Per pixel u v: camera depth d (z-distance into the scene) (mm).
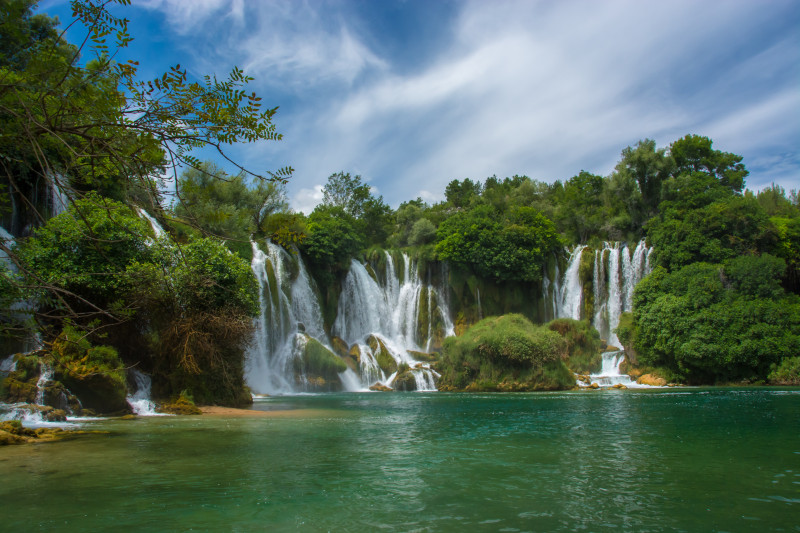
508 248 50531
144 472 8945
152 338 20953
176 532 5891
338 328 46469
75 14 5348
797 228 44562
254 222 40281
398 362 43969
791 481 8547
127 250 19234
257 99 5426
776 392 31125
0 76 5180
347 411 21531
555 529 6141
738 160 68062
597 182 75125
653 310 42375
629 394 31266
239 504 7086
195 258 20656
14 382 15867
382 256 52031
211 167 37812
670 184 56562
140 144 5418
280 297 39000
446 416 19375
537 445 12297
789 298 40719
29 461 9789
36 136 5598
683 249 45406
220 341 21969
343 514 6684
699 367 39875
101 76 5395
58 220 18953
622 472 9258
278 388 36688
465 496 7590
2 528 5938
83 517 6383
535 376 37406
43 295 7570
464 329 49969
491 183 112438
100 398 17828
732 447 11992
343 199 71250
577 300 51969
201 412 19641
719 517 6609
